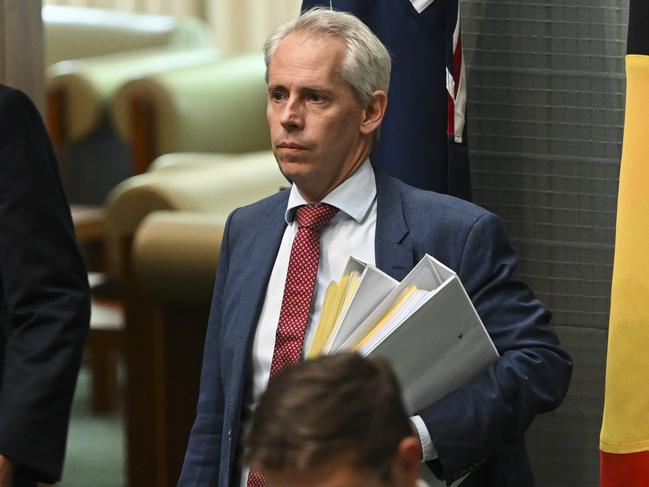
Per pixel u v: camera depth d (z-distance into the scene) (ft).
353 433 10.05
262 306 17.94
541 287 23.36
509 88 23.02
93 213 49.26
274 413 10.20
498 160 23.21
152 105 53.93
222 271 18.90
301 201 18.10
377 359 10.74
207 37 64.64
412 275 16.69
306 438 10.02
